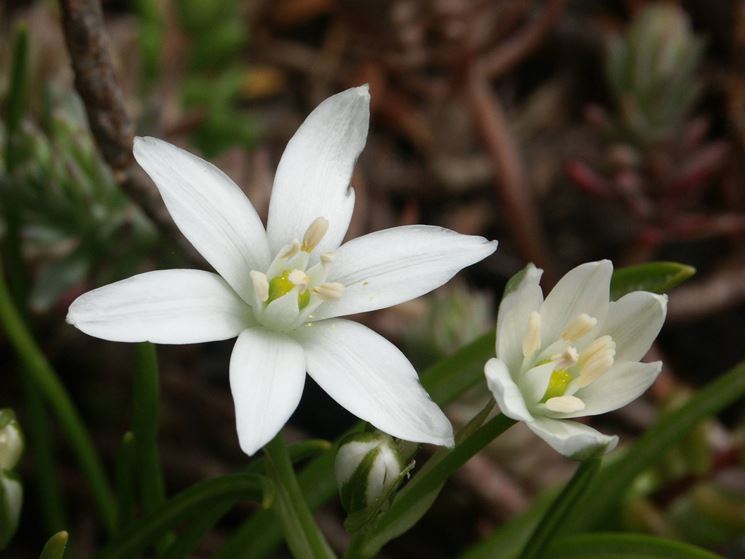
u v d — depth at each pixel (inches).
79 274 6.7
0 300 5.9
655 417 8.0
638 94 8.4
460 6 8.7
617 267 9.1
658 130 8.4
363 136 4.8
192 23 8.6
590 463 4.7
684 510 6.9
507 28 9.1
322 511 7.4
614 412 8.1
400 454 4.4
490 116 8.8
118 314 4.2
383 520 4.7
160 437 7.7
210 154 8.0
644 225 8.6
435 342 7.0
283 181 4.7
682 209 9.1
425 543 7.7
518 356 4.5
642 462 5.8
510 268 8.9
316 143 4.8
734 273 8.7
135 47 8.4
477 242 4.6
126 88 8.3
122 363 7.9
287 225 4.7
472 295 7.9
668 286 5.3
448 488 7.5
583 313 4.5
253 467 5.2
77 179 6.6
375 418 4.2
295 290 4.4
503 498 7.2
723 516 6.8
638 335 4.5
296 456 5.1
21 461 7.4
